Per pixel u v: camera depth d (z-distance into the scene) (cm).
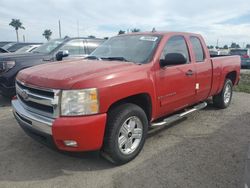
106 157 359
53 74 346
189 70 471
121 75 348
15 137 461
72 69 358
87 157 385
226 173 346
